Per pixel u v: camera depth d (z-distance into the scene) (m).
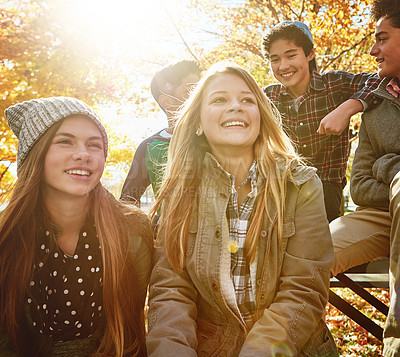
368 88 2.49
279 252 1.57
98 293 1.69
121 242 1.69
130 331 1.73
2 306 1.63
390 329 1.47
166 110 2.85
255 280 1.57
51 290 1.65
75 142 1.58
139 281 1.76
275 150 1.74
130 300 1.70
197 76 2.85
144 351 1.75
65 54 8.71
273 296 1.58
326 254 1.57
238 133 1.61
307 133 2.94
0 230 1.58
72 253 1.70
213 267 1.56
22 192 1.56
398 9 2.27
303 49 2.92
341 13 6.76
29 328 1.68
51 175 1.57
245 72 1.70
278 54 2.94
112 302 1.64
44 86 8.91
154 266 1.69
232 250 1.58
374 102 2.44
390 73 2.36
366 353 3.79
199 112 1.76
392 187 1.82
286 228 1.58
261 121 1.72
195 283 1.60
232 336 1.56
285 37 2.90
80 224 1.71
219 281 1.55
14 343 1.63
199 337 1.59
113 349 1.73
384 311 2.47
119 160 10.28
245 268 1.59
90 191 1.70
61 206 1.65
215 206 1.63
